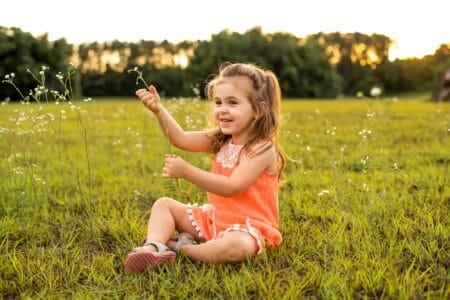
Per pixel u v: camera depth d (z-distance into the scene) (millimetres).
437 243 3205
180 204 3240
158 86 45312
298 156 6562
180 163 2969
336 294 2523
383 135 8609
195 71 46938
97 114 14406
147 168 5957
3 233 3508
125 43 46312
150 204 4434
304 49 53562
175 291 2621
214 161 3361
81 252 3227
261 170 3156
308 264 2900
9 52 39500
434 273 2789
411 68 53688
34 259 3076
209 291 2621
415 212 3910
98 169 5801
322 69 53875
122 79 45156
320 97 53500
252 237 2951
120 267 3000
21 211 3939
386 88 54625
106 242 3455
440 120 11633
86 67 45375
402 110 15859
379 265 2814
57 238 3535
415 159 6164
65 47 42812
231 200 3168
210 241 2957
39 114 4629
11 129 4746
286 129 9977
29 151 5812
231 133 3205
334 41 58250
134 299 2506
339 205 3975
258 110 3199
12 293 2672
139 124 11266
